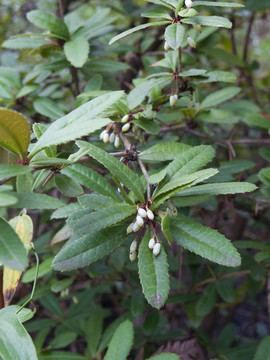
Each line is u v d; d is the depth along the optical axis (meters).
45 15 0.59
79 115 0.36
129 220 0.37
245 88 0.98
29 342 0.34
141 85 0.48
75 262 0.35
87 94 0.50
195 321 0.72
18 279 0.40
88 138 0.59
